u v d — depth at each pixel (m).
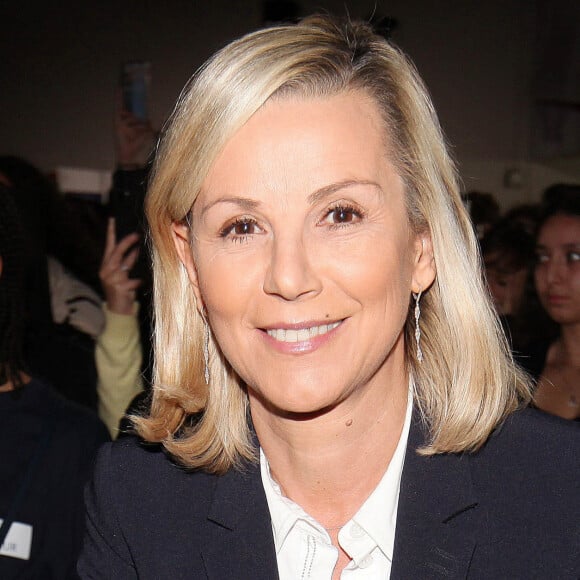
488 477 1.47
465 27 5.30
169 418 1.64
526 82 5.25
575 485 1.43
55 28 5.50
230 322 1.36
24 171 3.57
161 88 5.47
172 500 1.58
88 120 5.53
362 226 1.31
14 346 2.14
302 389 1.33
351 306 1.31
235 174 1.28
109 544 1.59
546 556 1.38
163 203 1.42
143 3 5.48
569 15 5.06
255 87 1.27
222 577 1.50
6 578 1.98
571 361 2.92
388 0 5.33
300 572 1.49
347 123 1.29
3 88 5.50
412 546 1.43
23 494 2.03
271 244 1.31
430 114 1.41
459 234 1.44
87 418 2.17
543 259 3.02
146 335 2.99
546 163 5.20
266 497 1.54
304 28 1.33
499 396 1.48
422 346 1.53
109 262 2.93
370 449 1.46
